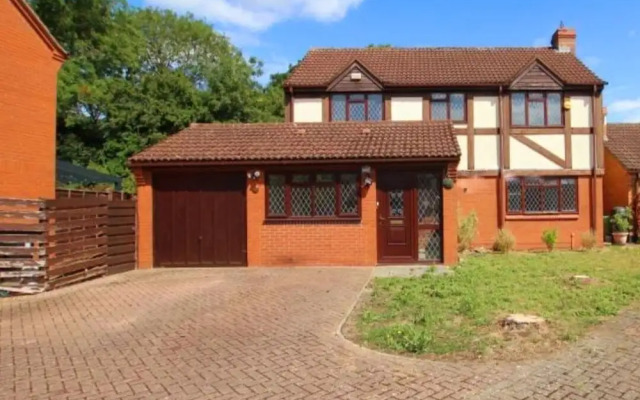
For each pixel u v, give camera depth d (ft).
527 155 59.47
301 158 40.06
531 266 39.29
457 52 68.59
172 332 22.25
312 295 29.48
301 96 60.59
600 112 59.67
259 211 41.19
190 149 41.98
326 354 18.81
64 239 33.45
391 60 66.18
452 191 40.42
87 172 62.90
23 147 39.58
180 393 15.43
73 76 87.66
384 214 41.45
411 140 42.88
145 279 36.14
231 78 107.45
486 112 59.88
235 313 25.48
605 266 39.47
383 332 21.09
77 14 87.56
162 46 134.72
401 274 36.29
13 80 38.65
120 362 18.35
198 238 41.75
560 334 20.66
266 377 16.62
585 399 14.61
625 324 22.16
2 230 31.45
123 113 95.45
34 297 30.19
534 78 59.26
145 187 41.68
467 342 19.80
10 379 16.80
